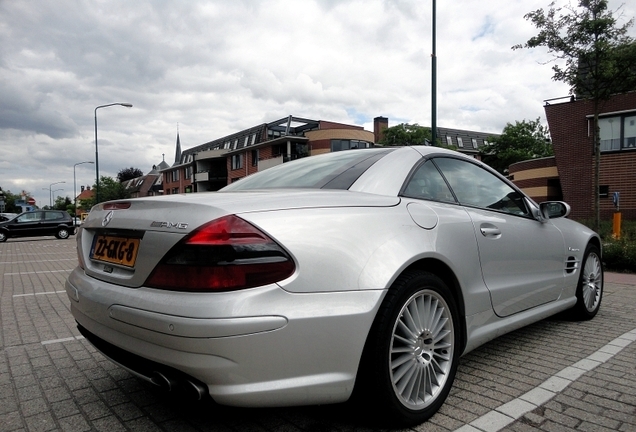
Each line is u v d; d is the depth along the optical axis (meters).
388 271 2.01
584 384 2.62
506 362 3.02
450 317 2.35
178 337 1.65
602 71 10.16
